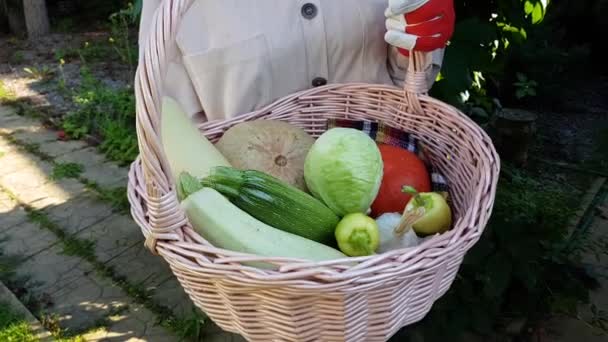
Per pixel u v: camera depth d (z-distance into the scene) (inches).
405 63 38.6
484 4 52.8
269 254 26.2
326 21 36.7
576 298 54.0
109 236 70.7
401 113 37.5
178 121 33.5
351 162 29.7
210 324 56.2
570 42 116.2
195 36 35.8
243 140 34.8
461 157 34.1
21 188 81.6
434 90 48.8
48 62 131.7
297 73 38.3
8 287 62.0
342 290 22.4
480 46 47.3
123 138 92.7
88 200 78.4
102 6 165.3
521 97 95.7
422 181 34.5
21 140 95.6
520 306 54.4
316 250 27.0
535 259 51.1
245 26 35.6
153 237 24.7
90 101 104.2
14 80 121.6
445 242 24.8
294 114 39.0
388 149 35.5
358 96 38.7
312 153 31.0
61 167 86.4
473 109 69.4
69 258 66.8
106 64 127.7
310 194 32.9
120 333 55.5
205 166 31.7
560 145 89.4
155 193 23.9
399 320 26.1
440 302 50.9
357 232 27.9
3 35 154.6
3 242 69.9
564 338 53.2
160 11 25.1
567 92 103.8
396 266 23.1
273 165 34.1
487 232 50.0
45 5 150.3
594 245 65.4
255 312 25.1
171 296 60.1
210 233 26.9
